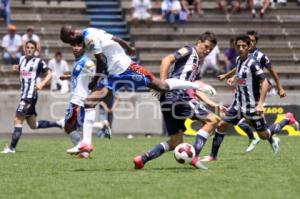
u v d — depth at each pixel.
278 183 20.00
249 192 18.44
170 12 61.53
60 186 19.61
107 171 22.91
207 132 23.02
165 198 17.56
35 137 46.50
